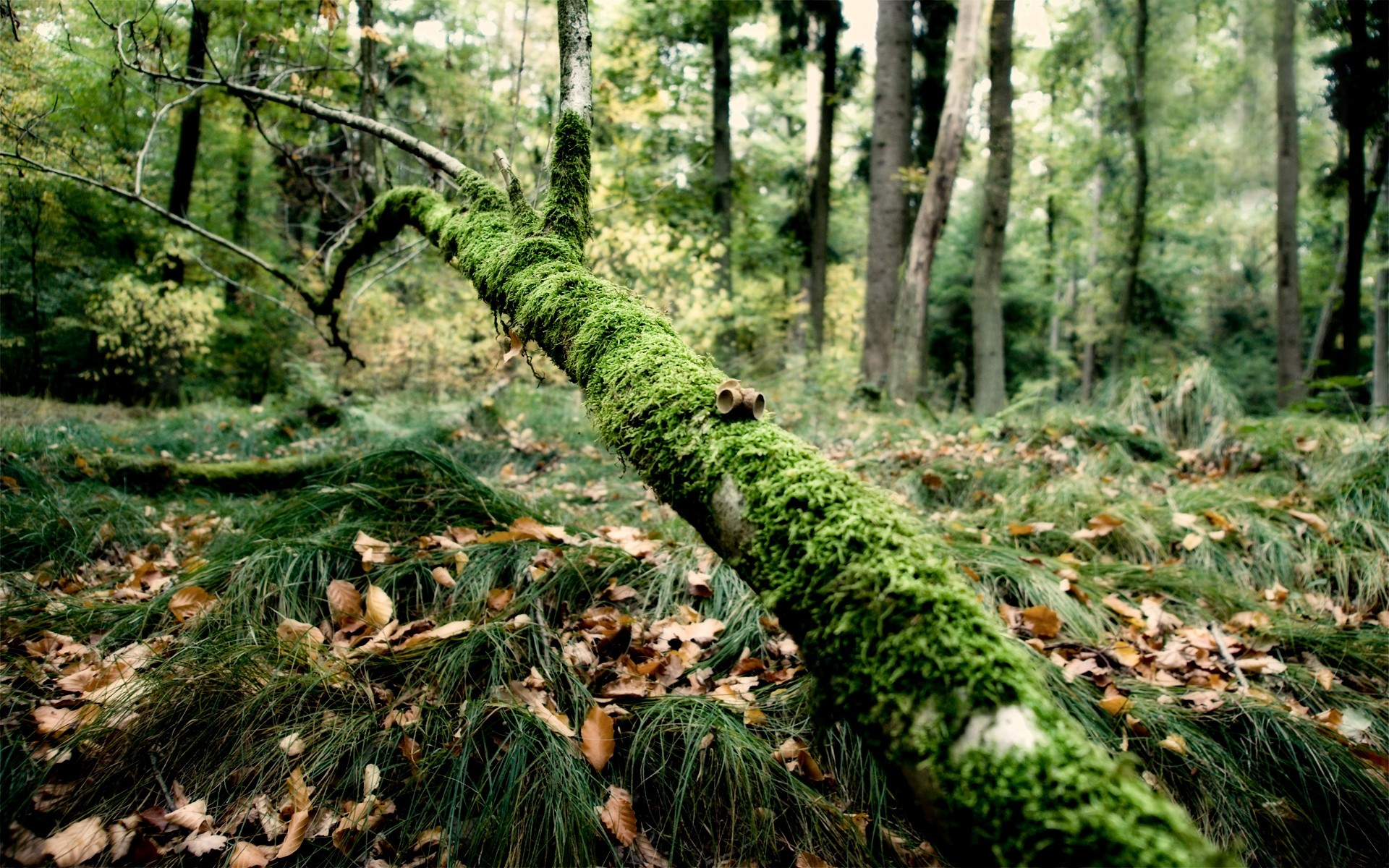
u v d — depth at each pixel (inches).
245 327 412.8
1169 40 611.5
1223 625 114.7
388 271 166.4
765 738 81.7
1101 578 124.8
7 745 71.8
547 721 75.9
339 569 106.6
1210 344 879.7
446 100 266.8
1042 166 754.2
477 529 123.4
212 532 142.9
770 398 302.7
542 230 78.9
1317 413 232.8
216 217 440.8
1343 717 92.4
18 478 153.0
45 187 271.1
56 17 186.1
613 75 413.1
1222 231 846.5
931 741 32.3
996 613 108.2
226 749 74.7
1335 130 542.3
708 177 514.6
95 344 366.6
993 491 174.7
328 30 165.9
